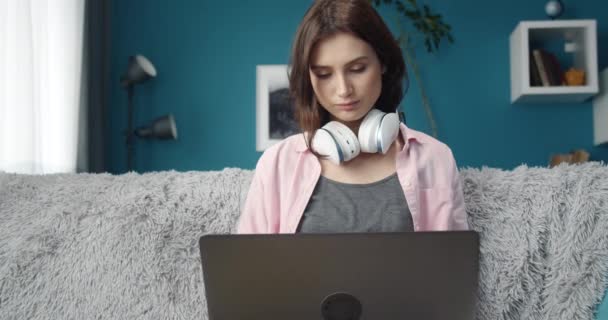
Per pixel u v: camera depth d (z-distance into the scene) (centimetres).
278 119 399
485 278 137
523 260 136
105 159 376
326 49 117
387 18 404
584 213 137
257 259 91
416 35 402
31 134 258
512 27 399
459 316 90
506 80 398
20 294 144
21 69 255
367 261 89
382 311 90
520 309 136
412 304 90
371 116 126
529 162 394
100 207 151
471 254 89
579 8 398
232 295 92
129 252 146
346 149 125
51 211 152
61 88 305
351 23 116
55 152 302
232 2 405
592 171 142
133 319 142
